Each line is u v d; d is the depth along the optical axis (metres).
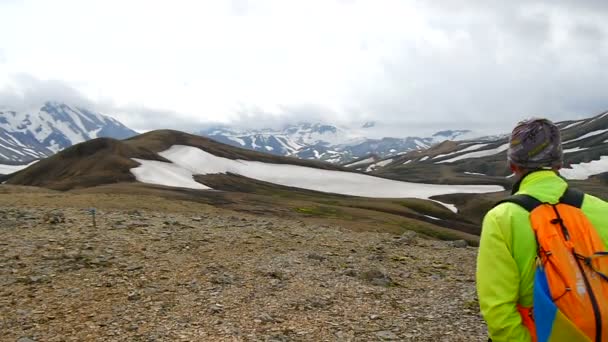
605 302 3.32
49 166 138.00
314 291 13.18
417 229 79.81
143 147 162.12
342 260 18.06
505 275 3.80
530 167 4.11
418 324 10.95
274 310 11.38
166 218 26.73
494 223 3.93
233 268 15.21
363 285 14.23
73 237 18.41
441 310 12.07
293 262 16.72
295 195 139.50
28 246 16.41
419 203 129.12
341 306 12.04
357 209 94.44
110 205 35.72
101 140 150.00
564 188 3.96
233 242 19.83
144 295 11.98
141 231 20.72
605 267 3.49
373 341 9.77
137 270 14.15
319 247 20.61
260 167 187.75
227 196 96.06
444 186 189.62
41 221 21.92
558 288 3.43
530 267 3.76
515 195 4.04
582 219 3.70
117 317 10.45
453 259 20.16
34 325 9.83
